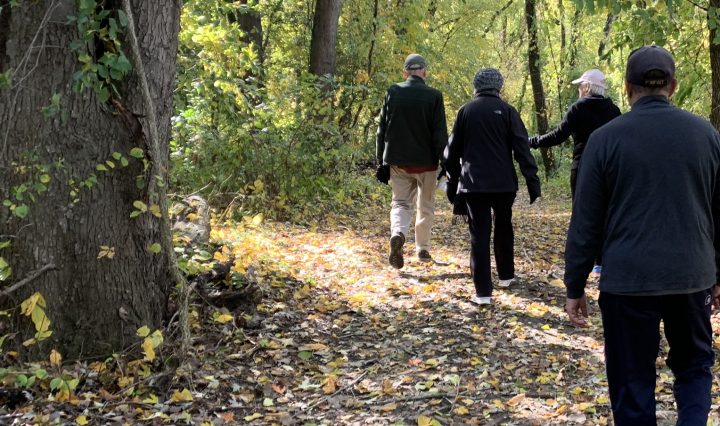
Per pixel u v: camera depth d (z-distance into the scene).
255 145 10.39
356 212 12.30
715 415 3.83
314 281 7.09
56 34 4.01
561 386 4.52
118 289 4.38
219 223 8.49
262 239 8.21
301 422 4.08
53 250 4.16
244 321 5.54
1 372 3.91
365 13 16.09
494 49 25.09
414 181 7.81
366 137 14.21
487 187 6.34
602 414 4.02
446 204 16.23
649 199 2.99
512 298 6.56
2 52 3.98
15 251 4.09
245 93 10.98
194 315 5.06
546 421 3.95
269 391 4.47
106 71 4.07
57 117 4.07
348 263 8.12
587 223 3.12
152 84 4.46
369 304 6.47
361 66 16.06
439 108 7.57
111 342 4.36
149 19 4.39
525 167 6.46
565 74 25.50
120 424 3.86
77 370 4.16
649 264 2.97
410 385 4.59
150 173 4.40
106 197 4.29
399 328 5.82
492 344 5.33
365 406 4.30
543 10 22.06
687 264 2.97
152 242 4.57
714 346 5.05
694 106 11.63
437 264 8.17
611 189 3.08
